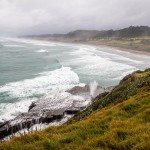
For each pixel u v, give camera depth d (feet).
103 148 24.81
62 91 175.83
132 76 130.52
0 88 183.42
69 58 391.24
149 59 424.87
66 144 27.20
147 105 45.24
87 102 144.05
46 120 117.29
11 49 573.74
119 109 46.34
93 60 362.94
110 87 187.21
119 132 29.27
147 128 30.53
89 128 33.32
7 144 26.96
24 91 174.50
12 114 125.90
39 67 300.20
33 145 26.32
